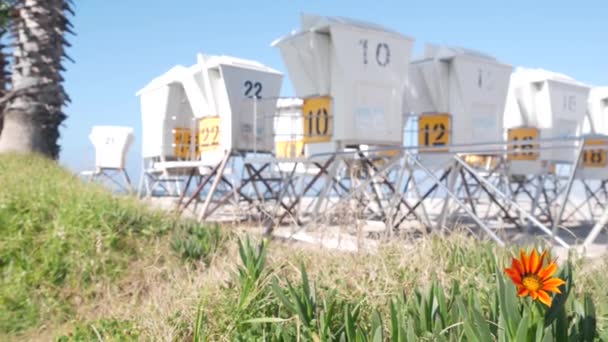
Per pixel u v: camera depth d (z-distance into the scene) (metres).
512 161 11.79
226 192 11.80
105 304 5.28
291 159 9.24
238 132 10.34
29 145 10.44
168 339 3.56
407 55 9.10
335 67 8.55
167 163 11.77
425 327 2.59
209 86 10.66
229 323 3.46
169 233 6.75
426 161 10.20
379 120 8.78
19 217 6.50
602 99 14.29
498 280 2.20
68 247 6.01
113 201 7.24
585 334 2.27
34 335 4.80
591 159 12.68
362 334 2.46
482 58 10.26
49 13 10.62
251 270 3.68
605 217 6.14
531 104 12.28
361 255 4.67
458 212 11.39
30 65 10.54
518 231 9.73
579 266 4.09
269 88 10.77
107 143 19.28
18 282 5.50
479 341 2.11
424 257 4.37
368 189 9.43
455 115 10.00
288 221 10.35
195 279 4.70
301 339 2.89
